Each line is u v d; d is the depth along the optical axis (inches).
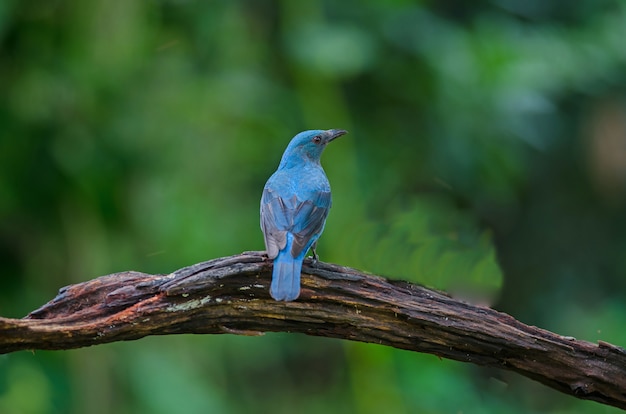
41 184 457.7
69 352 458.6
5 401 442.0
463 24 609.9
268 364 602.2
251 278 304.0
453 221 475.8
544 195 684.1
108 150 466.0
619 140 636.7
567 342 308.7
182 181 500.1
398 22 542.0
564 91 611.8
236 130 518.0
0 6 437.7
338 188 516.1
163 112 493.0
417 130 559.5
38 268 465.1
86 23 462.9
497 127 543.2
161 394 471.5
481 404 548.4
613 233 685.9
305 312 307.4
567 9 611.5
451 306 307.1
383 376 503.5
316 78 530.6
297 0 536.7
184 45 510.3
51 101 456.8
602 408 563.2
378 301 305.9
